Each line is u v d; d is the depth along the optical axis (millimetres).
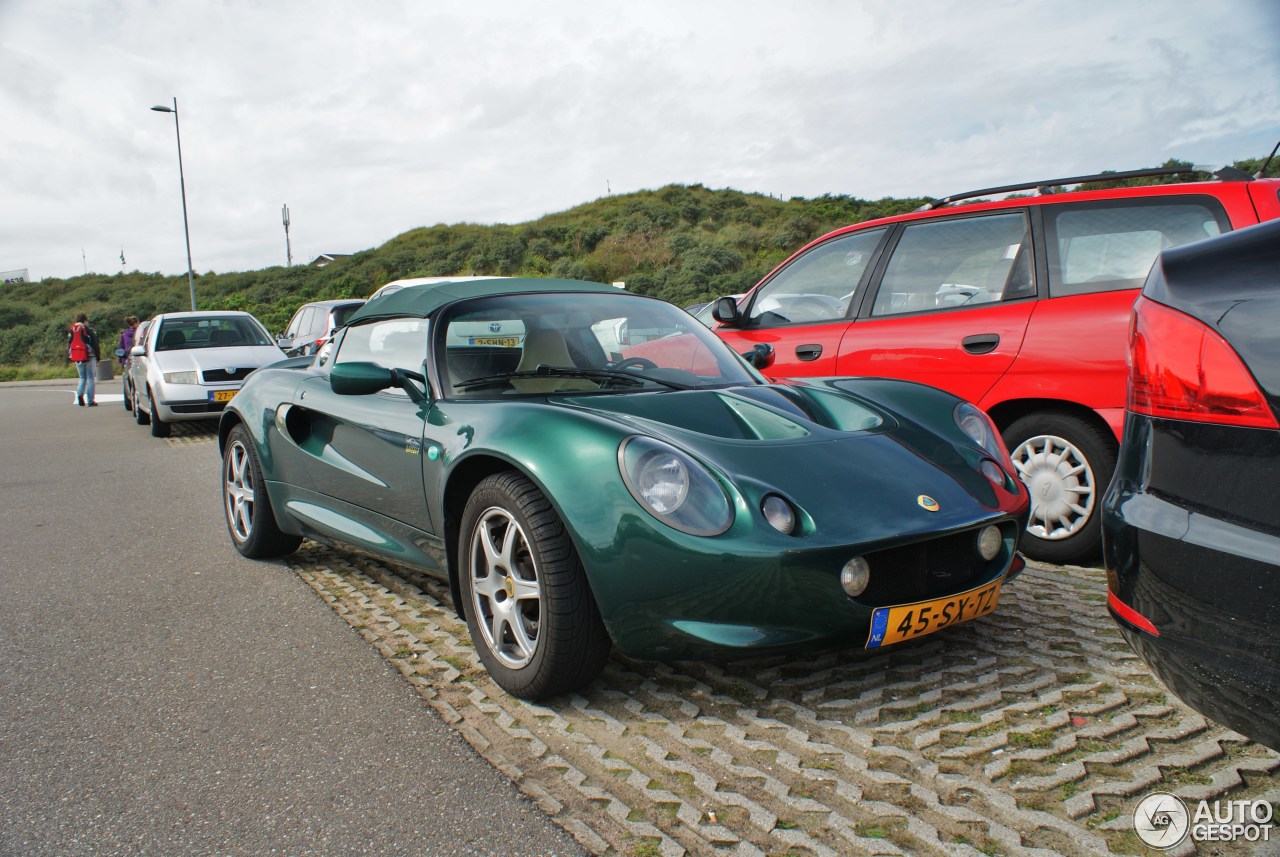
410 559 3295
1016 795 2035
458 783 2217
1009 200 4133
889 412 3094
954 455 2832
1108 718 2379
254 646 3262
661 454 2424
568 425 2592
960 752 2234
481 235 55812
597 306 3631
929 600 2463
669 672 2820
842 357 4496
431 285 3742
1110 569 1862
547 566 2488
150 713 2707
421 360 3326
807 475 2510
